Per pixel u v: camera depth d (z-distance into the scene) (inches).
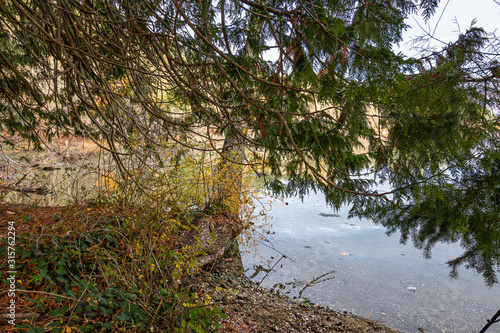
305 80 75.7
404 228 121.7
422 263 234.8
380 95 68.3
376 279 209.6
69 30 80.7
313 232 293.6
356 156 111.0
